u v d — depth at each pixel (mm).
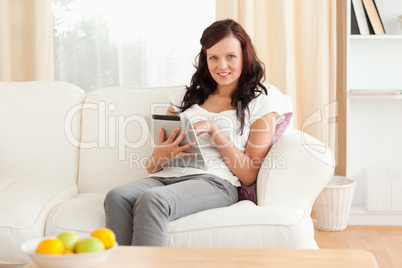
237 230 1878
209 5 3625
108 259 1404
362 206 3617
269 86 2480
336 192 3264
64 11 3711
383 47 3578
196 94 2459
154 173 2322
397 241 3131
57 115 2641
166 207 1888
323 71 3436
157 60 3684
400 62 3574
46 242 1284
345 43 3494
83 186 2559
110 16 3691
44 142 2609
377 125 3607
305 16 3441
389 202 3461
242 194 2256
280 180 2080
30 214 2053
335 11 3420
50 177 2586
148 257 1420
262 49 3486
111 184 2527
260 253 1455
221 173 2223
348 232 3326
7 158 2596
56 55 3738
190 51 3658
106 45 3713
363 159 3635
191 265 1358
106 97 2633
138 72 3703
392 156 3615
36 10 3549
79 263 1258
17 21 3652
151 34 3662
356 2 3463
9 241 1987
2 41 3568
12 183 2346
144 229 1846
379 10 3541
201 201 2043
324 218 3338
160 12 3652
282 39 3412
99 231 1375
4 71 3580
